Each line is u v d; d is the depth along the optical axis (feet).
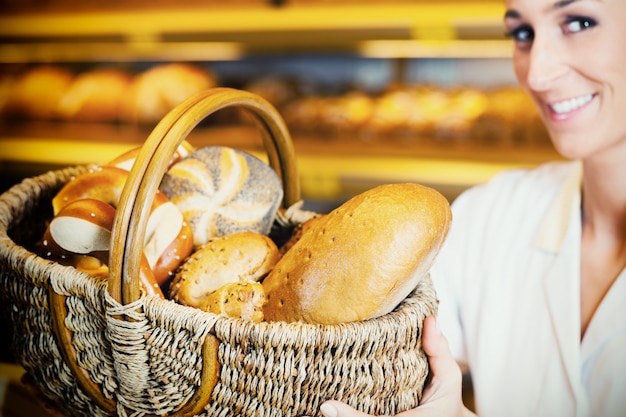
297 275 2.22
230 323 1.96
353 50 8.04
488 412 3.62
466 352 3.93
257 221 2.76
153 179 1.98
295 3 7.01
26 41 8.15
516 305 3.60
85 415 2.41
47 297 2.27
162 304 2.01
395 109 7.68
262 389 1.99
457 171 7.14
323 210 6.91
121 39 7.70
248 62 8.78
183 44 8.05
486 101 7.57
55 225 2.39
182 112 2.11
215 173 2.75
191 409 2.10
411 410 2.26
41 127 8.79
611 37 2.87
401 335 2.12
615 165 3.13
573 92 3.04
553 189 3.70
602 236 3.35
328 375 2.00
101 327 2.16
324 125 7.79
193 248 2.70
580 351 3.26
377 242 2.13
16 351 2.53
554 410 3.36
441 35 6.61
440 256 4.02
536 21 3.01
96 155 8.21
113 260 1.98
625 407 3.17
